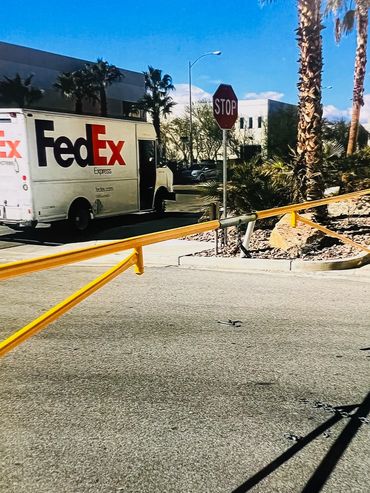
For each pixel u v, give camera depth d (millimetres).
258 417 3164
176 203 20641
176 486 2502
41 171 10859
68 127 11477
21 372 3871
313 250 8289
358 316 5223
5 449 2826
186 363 4020
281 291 6270
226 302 5793
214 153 54219
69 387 3605
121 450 2811
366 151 14156
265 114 59562
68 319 5191
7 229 13211
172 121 55719
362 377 3738
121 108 44750
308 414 3201
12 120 10523
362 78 23562
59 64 38719
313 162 9594
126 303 5793
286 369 3889
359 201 12555
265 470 2629
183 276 7219
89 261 8414
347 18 20984
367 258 7805
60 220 11484
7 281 7086
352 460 2713
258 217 6043
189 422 3107
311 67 9484
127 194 13539
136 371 3873
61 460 2719
